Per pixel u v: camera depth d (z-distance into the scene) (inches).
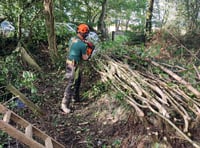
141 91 96.7
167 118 80.0
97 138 96.7
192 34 195.3
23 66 157.6
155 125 83.2
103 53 141.6
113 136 95.1
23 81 126.9
